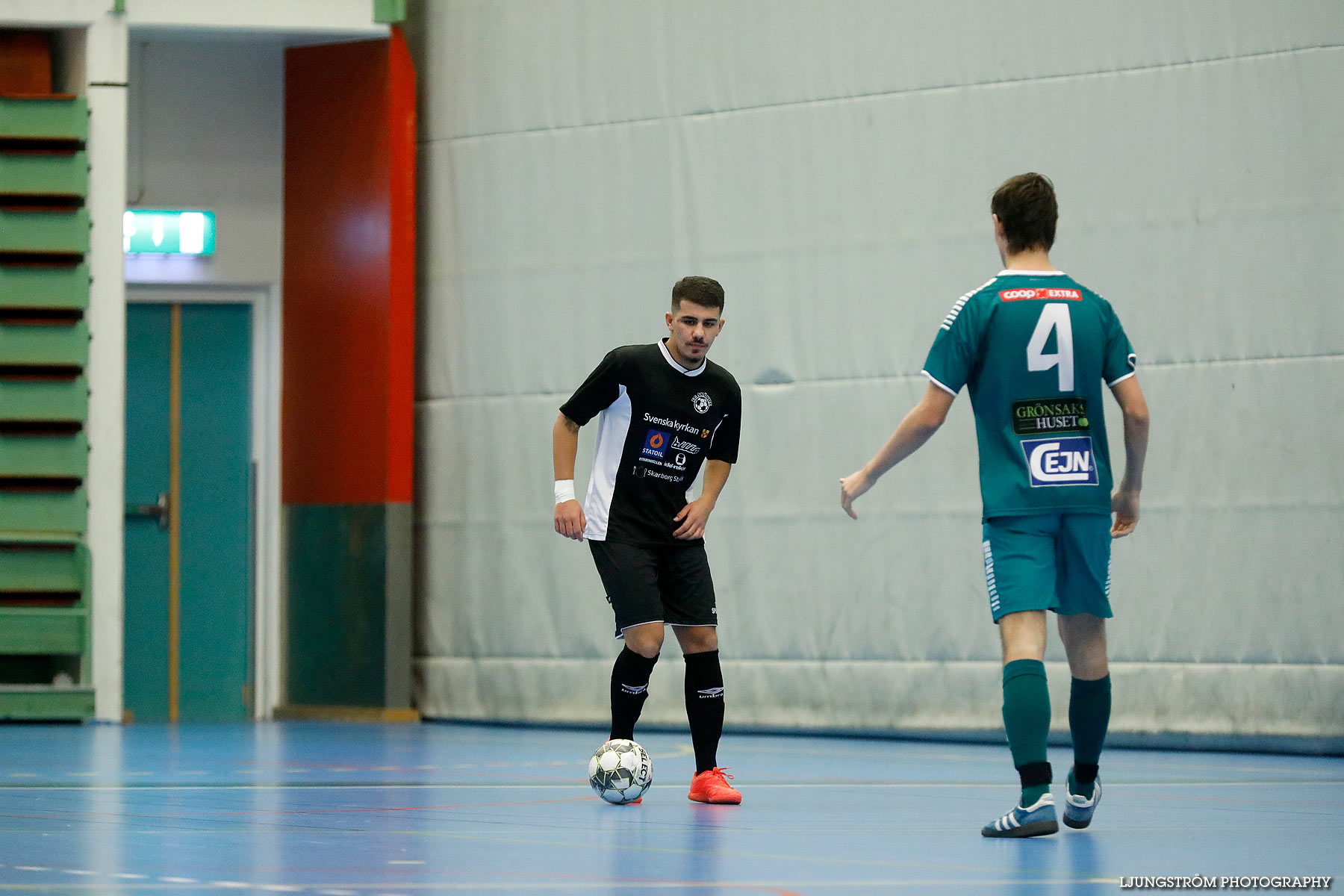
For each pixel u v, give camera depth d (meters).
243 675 36.03
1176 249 27.41
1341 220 26.23
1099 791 14.06
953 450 29.00
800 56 30.62
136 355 36.47
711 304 16.33
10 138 32.53
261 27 33.88
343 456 34.84
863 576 29.66
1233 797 17.95
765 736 30.11
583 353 32.78
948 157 29.25
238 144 36.31
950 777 20.92
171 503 36.31
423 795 17.30
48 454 32.41
